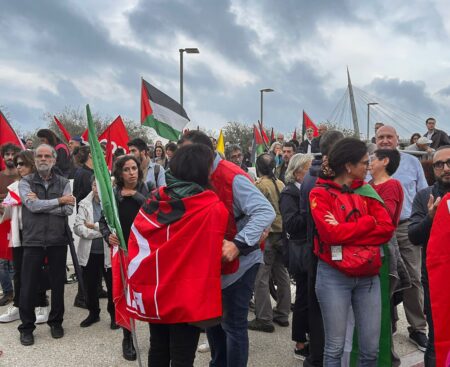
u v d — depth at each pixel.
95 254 4.94
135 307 2.58
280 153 9.16
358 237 2.85
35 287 4.55
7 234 5.19
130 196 4.07
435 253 2.74
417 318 4.48
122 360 4.17
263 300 4.79
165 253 2.50
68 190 4.75
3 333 4.80
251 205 2.88
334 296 2.96
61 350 4.37
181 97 14.63
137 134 32.44
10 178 5.75
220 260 2.58
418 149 8.47
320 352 3.64
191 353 2.63
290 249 4.00
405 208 4.48
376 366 3.02
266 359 4.18
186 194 2.58
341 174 3.03
